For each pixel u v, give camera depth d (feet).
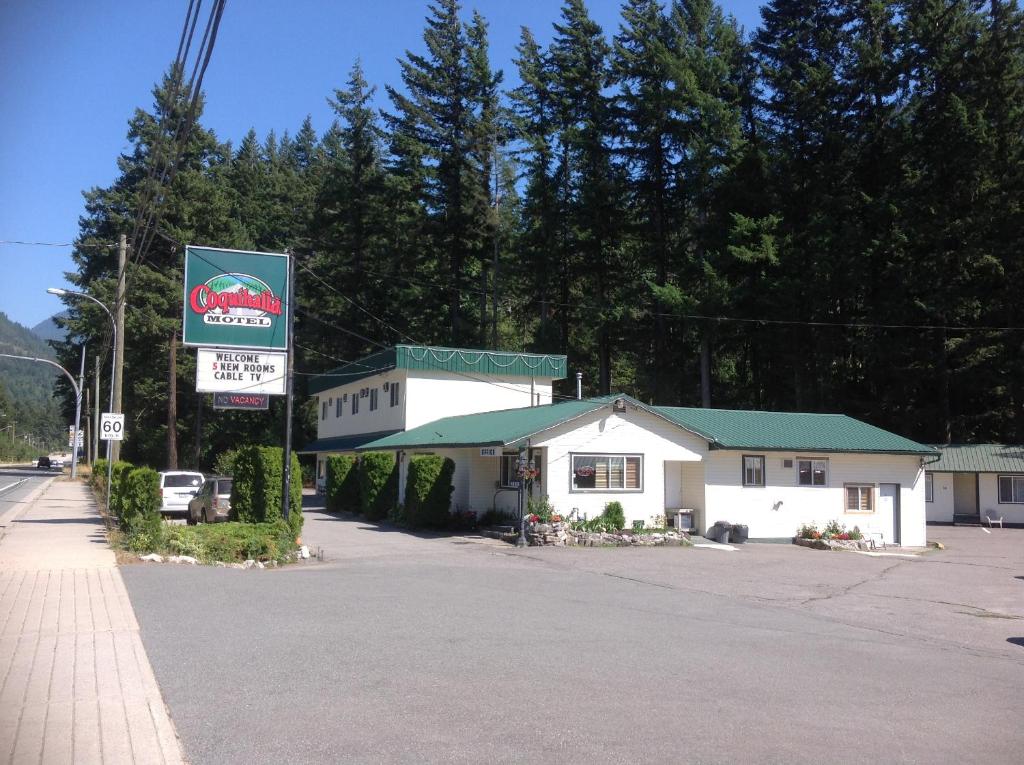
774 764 20.30
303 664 28.02
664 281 161.48
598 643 33.68
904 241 131.75
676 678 28.40
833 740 22.40
